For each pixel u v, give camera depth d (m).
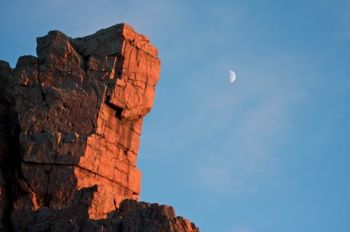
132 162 196.62
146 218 167.62
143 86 198.38
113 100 193.75
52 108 191.88
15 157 192.75
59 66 196.00
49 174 187.12
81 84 194.00
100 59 197.12
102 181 190.12
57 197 185.50
